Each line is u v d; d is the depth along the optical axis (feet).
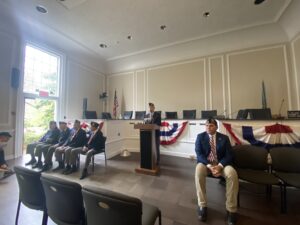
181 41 17.42
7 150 13.19
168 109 19.98
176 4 11.91
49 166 10.92
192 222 5.62
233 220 5.45
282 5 12.13
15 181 8.87
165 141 14.65
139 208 3.14
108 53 20.40
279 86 15.31
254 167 7.13
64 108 18.07
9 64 13.48
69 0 11.27
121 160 12.99
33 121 15.43
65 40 16.70
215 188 8.09
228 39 16.52
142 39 17.02
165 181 8.93
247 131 8.66
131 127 15.98
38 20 13.44
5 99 13.17
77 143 11.02
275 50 15.52
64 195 3.97
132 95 22.29
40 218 5.86
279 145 8.10
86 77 21.13
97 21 13.82
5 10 12.15
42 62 16.35
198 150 7.20
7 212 6.14
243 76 16.63
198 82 18.53
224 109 17.28
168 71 20.13
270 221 5.64
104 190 3.37
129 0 11.45
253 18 13.69
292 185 5.80
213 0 11.57
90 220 3.68
